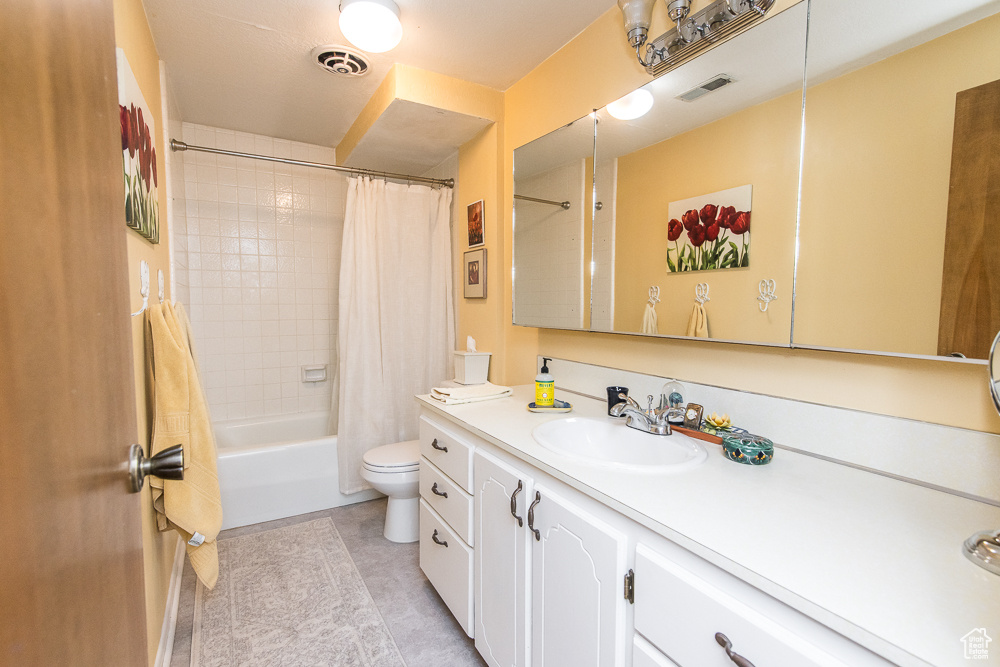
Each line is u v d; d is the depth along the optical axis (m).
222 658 1.48
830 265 1.01
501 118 2.25
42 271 0.38
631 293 1.53
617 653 0.88
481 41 1.83
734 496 0.89
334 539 2.24
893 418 0.97
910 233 0.89
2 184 0.31
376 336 2.61
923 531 0.76
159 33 1.77
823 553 0.69
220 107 2.51
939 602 0.58
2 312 0.31
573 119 1.81
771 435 1.18
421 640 1.57
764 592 0.64
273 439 3.04
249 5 1.61
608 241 1.61
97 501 0.49
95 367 0.51
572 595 1.00
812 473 1.01
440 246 2.73
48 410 0.38
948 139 0.84
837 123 0.99
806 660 0.59
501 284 2.30
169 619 1.56
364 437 2.60
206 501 1.41
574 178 1.76
